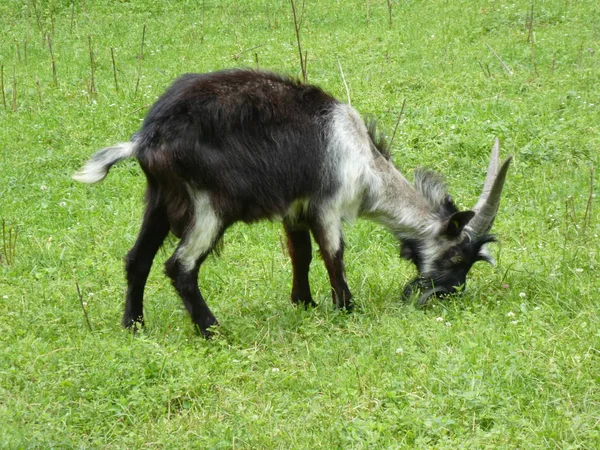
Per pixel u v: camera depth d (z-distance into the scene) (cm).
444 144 1467
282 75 978
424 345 917
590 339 900
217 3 2409
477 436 751
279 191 954
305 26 2197
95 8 2408
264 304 1055
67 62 2008
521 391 813
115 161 922
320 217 993
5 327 966
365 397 816
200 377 852
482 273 1128
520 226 1239
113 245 1225
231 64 1914
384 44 1977
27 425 770
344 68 1845
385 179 1039
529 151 1446
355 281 1122
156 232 975
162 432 780
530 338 902
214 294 1104
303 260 1040
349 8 2317
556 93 1655
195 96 919
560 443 737
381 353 908
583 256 1131
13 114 1672
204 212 934
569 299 1005
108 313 1020
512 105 1605
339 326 998
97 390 836
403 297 1065
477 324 945
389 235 1245
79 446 755
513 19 2112
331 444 750
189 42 2122
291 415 802
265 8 2366
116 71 1923
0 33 2262
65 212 1322
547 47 1908
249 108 933
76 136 1566
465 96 1670
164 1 2430
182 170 916
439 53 1906
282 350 930
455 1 2280
